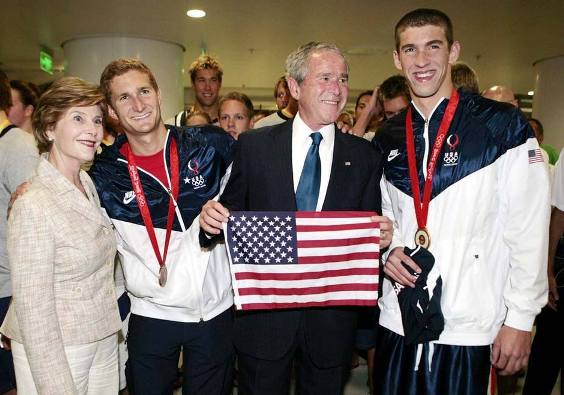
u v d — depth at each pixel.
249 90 13.00
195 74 3.98
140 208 2.18
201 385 2.26
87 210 1.81
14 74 10.86
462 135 1.91
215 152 2.28
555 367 2.78
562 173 2.69
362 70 9.81
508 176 1.86
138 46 7.21
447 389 1.90
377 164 2.05
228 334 2.31
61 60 9.20
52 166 1.79
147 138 2.14
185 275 2.17
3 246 2.45
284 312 1.99
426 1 5.43
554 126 8.29
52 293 1.70
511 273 1.88
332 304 1.97
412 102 2.08
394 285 2.04
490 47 7.57
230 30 6.78
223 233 2.02
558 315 2.72
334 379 2.05
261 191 1.98
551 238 2.74
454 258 1.88
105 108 1.92
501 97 3.08
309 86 1.92
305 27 6.60
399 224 2.07
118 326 1.95
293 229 1.93
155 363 2.23
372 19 6.16
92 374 1.90
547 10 5.66
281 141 2.01
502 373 1.91
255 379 2.01
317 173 1.99
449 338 1.89
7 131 2.51
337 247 1.95
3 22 6.45
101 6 5.73
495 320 1.89
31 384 1.80
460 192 1.89
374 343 2.36
